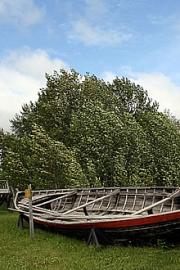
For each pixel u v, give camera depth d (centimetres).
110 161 3644
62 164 3269
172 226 1252
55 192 2272
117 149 3700
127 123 3953
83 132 3669
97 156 3622
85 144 3622
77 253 1256
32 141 3356
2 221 2164
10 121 5012
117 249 1288
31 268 1094
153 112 4553
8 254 1274
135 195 1748
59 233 1611
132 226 1275
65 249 1325
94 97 4106
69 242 1450
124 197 1798
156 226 1257
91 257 1198
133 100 4850
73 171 3212
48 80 3988
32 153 3481
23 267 1102
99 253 1243
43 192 2339
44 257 1217
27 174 3431
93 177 3397
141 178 3778
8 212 2981
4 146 4600
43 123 3844
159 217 1244
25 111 4844
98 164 3588
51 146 3278
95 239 1337
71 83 3966
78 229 1413
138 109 4869
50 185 3275
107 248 1309
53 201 2022
